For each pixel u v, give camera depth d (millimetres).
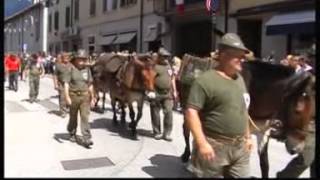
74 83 8578
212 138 4555
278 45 10133
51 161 5754
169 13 14508
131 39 7336
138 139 9422
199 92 4465
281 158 7316
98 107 12867
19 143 5027
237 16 12625
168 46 14688
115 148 8461
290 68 5688
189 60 7477
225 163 4578
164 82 9539
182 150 8695
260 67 5855
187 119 4496
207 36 13234
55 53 8633
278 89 5703
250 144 4750
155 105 9609
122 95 10164
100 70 10961
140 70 9664
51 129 7879
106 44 6910
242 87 4648
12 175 4281
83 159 7309
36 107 9695
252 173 6641
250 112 5844
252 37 12242
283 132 5656
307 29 4664
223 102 4496
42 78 13922
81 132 8508
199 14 13758
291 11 9516
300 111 5375
